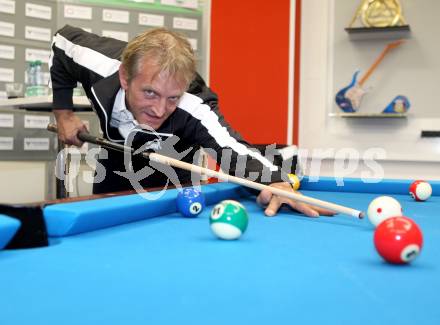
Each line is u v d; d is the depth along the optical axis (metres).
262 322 0.71
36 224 1.17
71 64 2.25
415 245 1.04
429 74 4.36
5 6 3.94
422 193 2.24
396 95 4.43
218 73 4.42
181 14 4.36
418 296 0.85
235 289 0.88
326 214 1.78
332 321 0.72
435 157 4.33
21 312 0.75
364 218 1.72
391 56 4.43
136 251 1.17
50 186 4.10
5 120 3.95
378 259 1.12
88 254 1.13
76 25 4.14
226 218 1.29
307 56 4.65
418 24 4.37
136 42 1.78
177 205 1.69
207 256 1.13
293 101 4.48
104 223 1.41
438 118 4.36
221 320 0.72
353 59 4.53
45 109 3.65
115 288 0.87
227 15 4.39
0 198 3.98
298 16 4.63
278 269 1.02
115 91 2.00
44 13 4.06
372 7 4.38
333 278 0.96
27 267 1.01
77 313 0.74
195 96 2.04
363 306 0.79
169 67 1.71
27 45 4.03
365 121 4.53
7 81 3.99
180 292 0.85
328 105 4.61
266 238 1.35
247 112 4.40
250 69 4.38
